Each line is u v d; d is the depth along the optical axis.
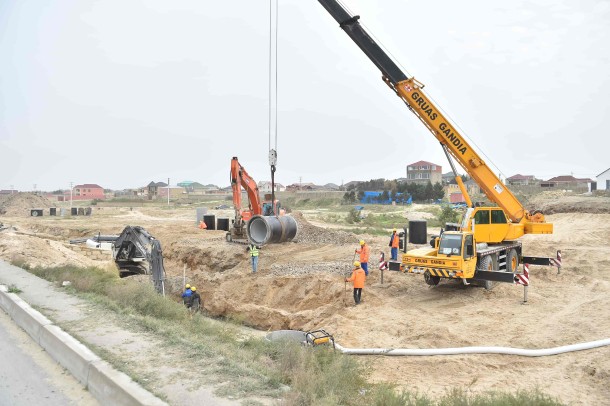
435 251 18.06
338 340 14.48
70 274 17.50
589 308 15.46
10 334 11.09
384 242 33.97
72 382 8.22
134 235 25.44
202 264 32.56
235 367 8.35
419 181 157.88
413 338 13.99
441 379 11.16
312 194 134.75
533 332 13.70
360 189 148.00
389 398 7.94
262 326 19.55
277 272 24.95
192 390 7.29
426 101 19.70
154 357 8.77
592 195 57.19
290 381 8.20
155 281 21.48
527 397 8.39
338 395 7.82
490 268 18.56
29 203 106.69
